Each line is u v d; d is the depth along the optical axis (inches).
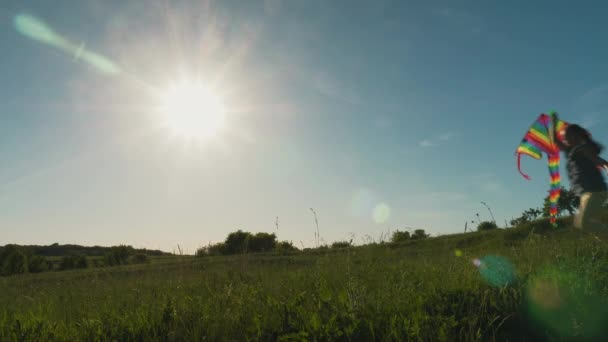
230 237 1217.4
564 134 273.3
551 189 293.7
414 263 298.5
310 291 211.6
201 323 172.6
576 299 187.2
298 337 151.7
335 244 381.4
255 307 190.1
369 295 189.6
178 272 361.7
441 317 160.6
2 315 192.9
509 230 453.7
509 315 171.0
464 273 229.9
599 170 260.8
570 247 295.6
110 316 188.2
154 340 161.2
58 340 159.2
